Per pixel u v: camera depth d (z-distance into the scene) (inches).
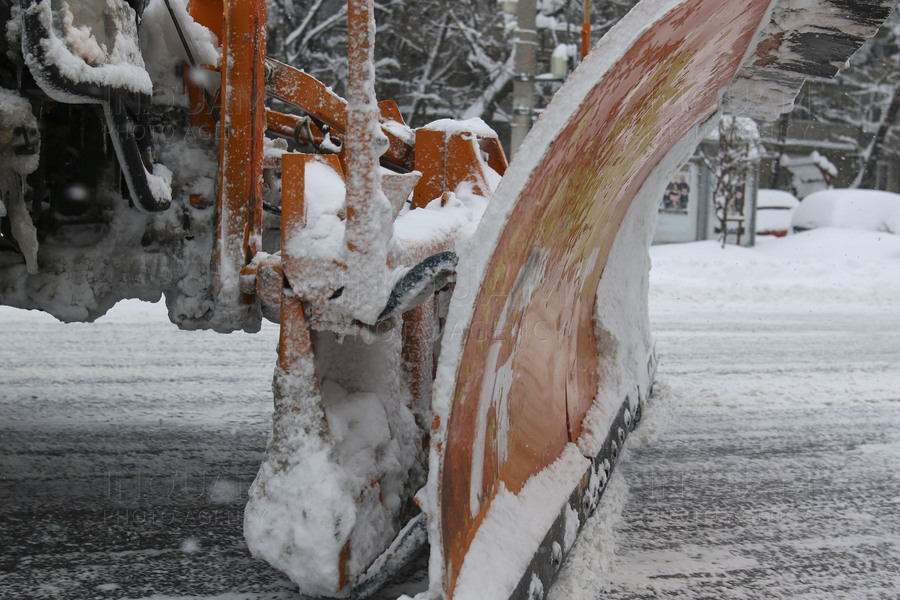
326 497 86.2
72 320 109.0
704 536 129.7
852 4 103.5
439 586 71.3
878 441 186.2
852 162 1118.4
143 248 109.5
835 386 239.1
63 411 191.2
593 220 114.3
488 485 87.8
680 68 95.4
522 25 477.4
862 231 754.8
